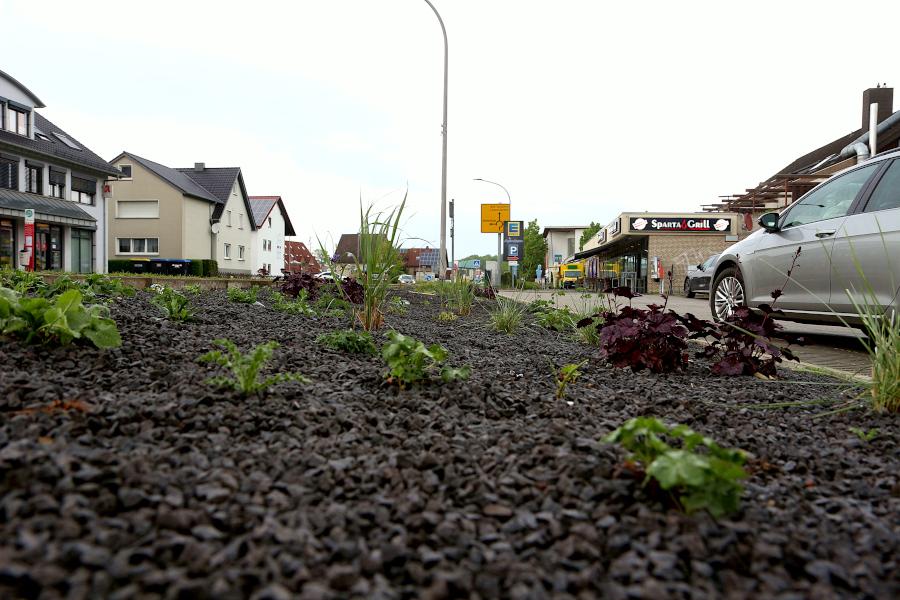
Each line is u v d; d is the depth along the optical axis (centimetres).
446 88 2300
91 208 3069
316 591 113
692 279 2039
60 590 107
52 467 150
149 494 150
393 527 146
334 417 233
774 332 382
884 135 1970
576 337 584
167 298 524
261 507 150
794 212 633
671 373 396
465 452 203
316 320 595
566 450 203
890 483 196
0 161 2525
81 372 263
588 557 136
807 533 154
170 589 110
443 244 2289
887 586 130
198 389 251
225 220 4553
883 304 497
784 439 245
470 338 553
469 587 122
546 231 7300
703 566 132
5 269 814
